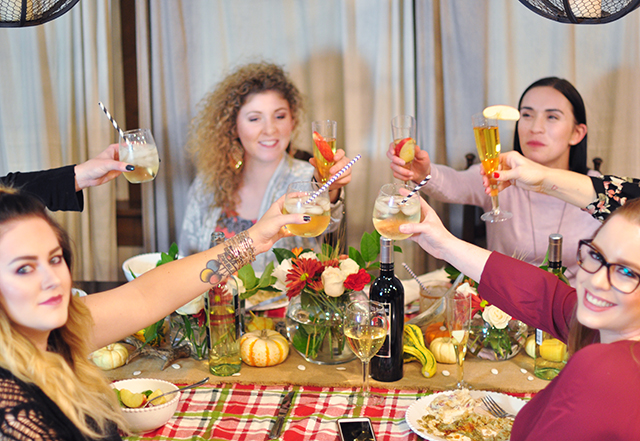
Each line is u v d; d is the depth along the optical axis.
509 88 2.91
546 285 1.27
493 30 2.85
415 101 2.97
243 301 1.67
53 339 1.01
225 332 1.51
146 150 1.76
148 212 3.15
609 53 2.84
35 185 1.75
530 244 2.61
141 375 1.53
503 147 2.98
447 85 2.91
